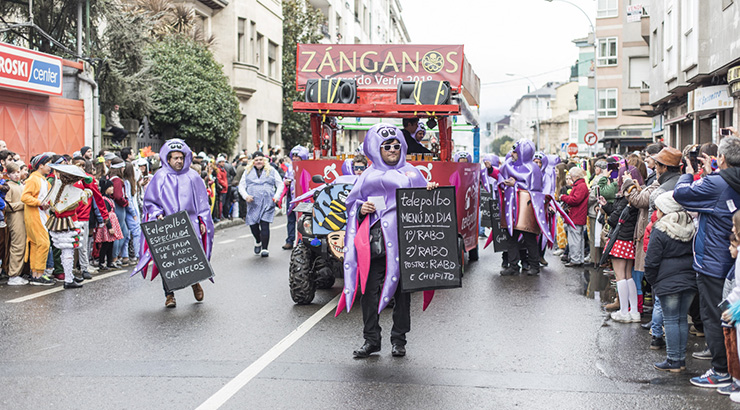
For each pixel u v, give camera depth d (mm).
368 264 6395
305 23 39094
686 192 5871
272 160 20516
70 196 10227
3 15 18938
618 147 41688
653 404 5305
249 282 10727
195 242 8844
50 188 10328
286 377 5930
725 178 5781
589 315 8438
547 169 11805
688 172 6590
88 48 19344
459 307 8898
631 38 34469
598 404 5297
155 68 23766
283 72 37500
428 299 6750
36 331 7551
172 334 7430
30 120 17203
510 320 8156
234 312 8555
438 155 12047
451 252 6422
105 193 12266
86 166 11398
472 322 8047
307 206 9148
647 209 7625
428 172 10383
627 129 40594
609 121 48094
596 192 11984
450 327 7801
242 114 31281
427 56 11242
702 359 6582
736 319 5293
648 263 6172
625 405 5277
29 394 5500
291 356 6586
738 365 5512
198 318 8211
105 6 20156
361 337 7309
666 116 26812
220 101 25344
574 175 12367
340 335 7402
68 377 5926
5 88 16000
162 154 9094
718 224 5809
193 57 25094
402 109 10273
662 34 24859
